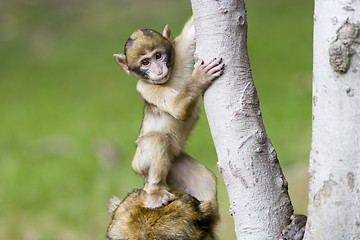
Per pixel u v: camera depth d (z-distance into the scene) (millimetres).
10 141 26891
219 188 19062
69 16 41844
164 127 9953
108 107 29828
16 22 41875
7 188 23062
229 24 7004
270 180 6930
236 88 6984
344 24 5922
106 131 26656
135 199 9062
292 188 18859
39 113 30078
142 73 9781
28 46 39156
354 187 6043
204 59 7152
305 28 35125
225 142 6988
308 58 31375
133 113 28625
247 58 7086
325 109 6133
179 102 9016
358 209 6051
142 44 9703
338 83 6020
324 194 6195
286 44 33438
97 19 40656
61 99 31719
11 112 30734
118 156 24000
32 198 22266
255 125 6945
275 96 27469
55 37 39500
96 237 19453
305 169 19953
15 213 21375
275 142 22781
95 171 23312
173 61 9797
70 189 22406
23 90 33562
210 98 7145
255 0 40312
